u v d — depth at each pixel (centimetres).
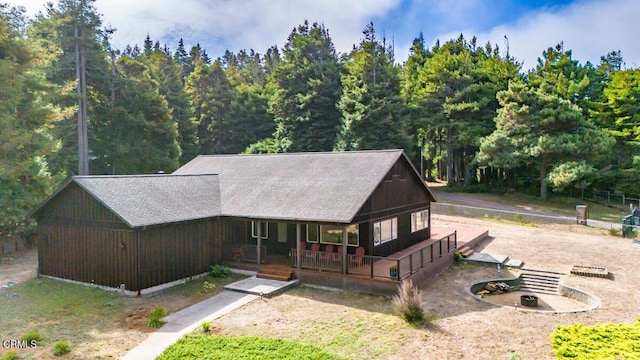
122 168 4103
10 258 2456
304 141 5050
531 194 4806
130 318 1422
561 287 1848
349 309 1516
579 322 1416
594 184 4675
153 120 4272
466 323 1395
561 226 3136
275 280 1839
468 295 1722
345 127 4572
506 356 1149
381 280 1662
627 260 2250
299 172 2250
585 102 4962
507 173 5009
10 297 1658
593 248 2525
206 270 1975
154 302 1595
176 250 1831
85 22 3747
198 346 1169
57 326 1348
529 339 1268
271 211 1911
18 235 2800
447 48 6359
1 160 2522
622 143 4594
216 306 1545
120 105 4091
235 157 2733
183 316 1441
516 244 2647
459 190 4984
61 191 1873
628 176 4438
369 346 1205
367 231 1931
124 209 1709
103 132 4066
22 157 2711
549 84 4897
